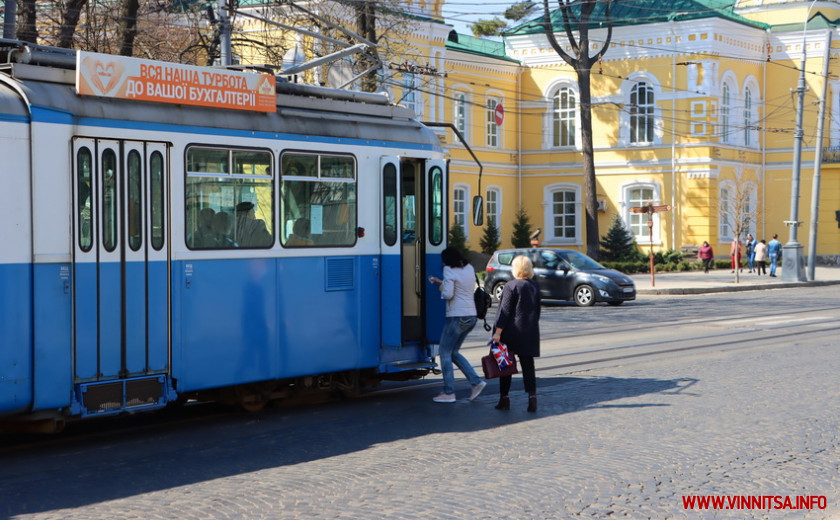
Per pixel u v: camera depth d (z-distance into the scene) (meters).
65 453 9.05
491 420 10.56
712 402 11.35
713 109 46.47
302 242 10.76
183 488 7.72
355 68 27.05
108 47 23.06
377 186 11.55
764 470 8.16
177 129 9.57
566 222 50.28
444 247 12.16
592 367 14.58
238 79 10.18
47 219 8.60
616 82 48.47
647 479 7.88
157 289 9.41
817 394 11.80
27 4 19.98
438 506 7.12
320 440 9.59
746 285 35.16
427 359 12.27
